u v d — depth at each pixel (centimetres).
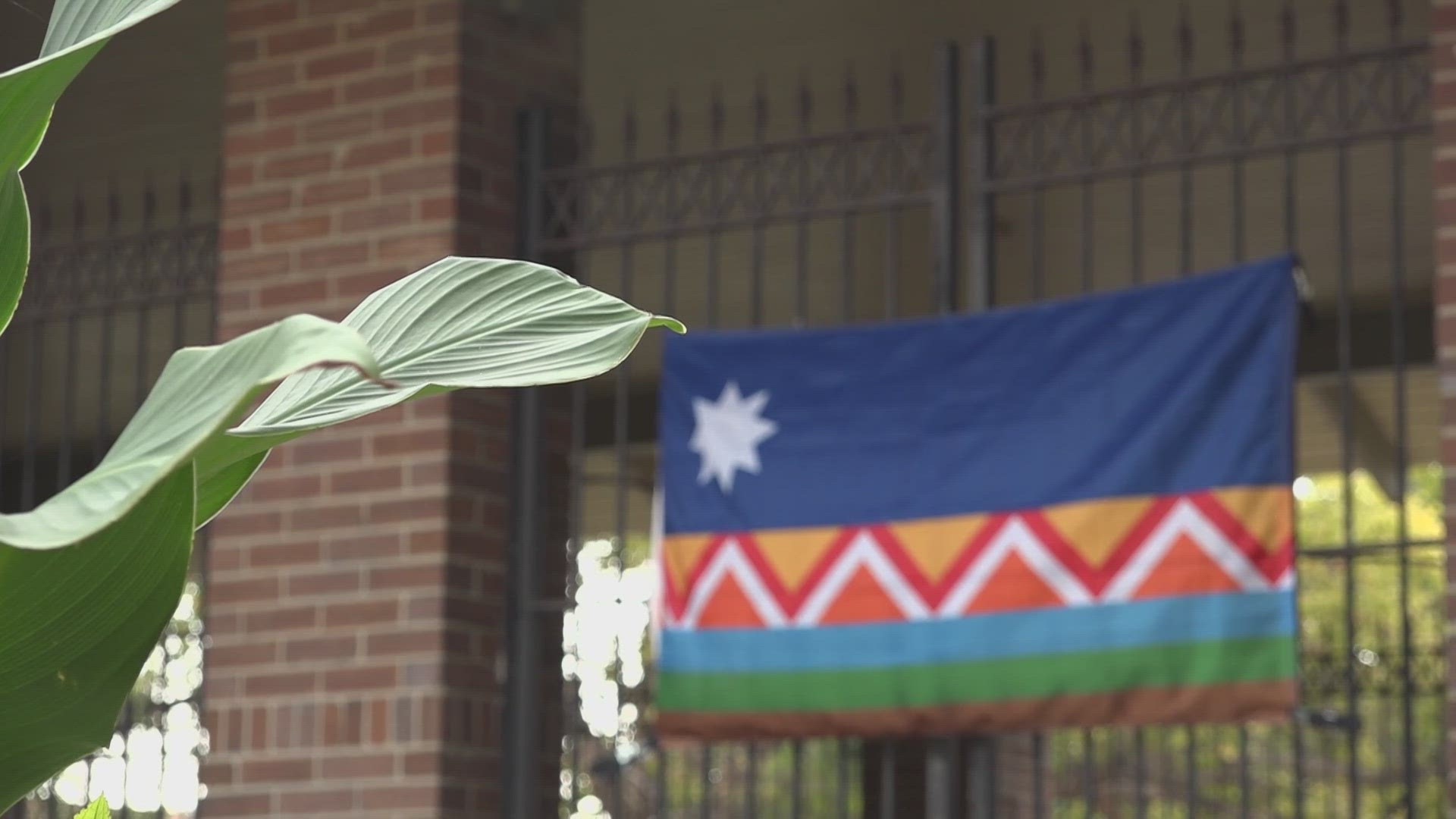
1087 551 607
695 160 690
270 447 133
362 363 106
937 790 633
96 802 165
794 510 656
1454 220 554
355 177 726
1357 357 1209
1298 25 818
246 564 719
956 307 654
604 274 1130
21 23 852
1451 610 536
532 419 720
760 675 653
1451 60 564
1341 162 582
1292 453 584
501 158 726
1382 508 2172
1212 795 1825
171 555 125
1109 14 809
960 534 629
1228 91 655
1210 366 597
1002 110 643
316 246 729
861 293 1174
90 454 1354
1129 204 1008
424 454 695
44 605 124
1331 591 2066
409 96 721
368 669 689
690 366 680
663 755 669
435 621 680
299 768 694
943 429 638
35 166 988
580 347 133
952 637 624
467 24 721
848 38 836
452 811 672
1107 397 612
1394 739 1830
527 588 708
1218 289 599
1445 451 544
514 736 696
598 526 1617
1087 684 601
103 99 902
